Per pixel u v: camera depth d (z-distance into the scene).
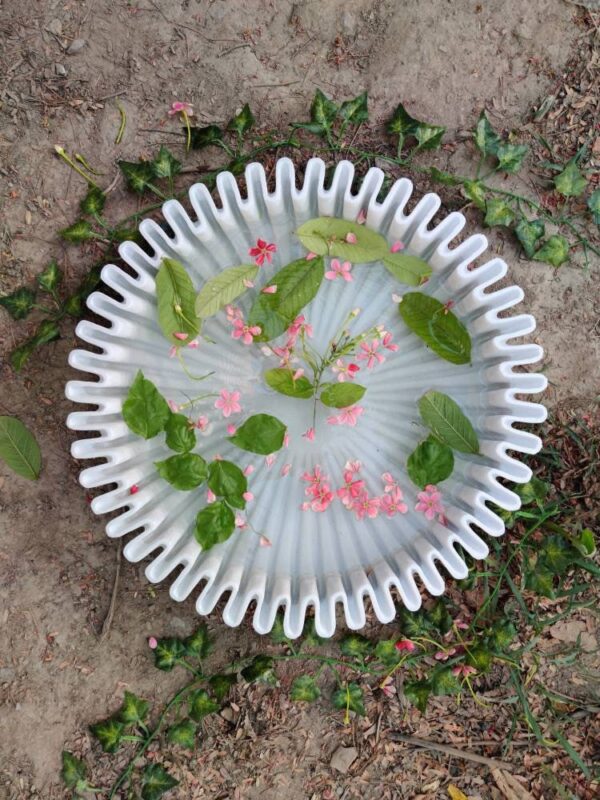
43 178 0.70
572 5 0.73
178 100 0.71
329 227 0.62
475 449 0.63
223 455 0.65
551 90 0.74
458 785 0.73
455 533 0.62
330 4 0.72
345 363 0.65
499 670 0.73
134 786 0.71
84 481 0.59
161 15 0.70
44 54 0.70
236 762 0.72
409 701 0.72
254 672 0.70
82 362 0.59
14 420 0.68
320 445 0.65
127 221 0.70
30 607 0.70
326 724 0.73
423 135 0.71
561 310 0.74
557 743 0.73
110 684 0.71
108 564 0.71
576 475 0.73
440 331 0.63
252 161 0.72
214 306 0.61
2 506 0.70
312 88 0.73
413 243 0.64
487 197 0.74
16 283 0.70
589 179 0.74
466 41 0.73
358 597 0.61
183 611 0.72
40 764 0.70
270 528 0.65
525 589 0.73
